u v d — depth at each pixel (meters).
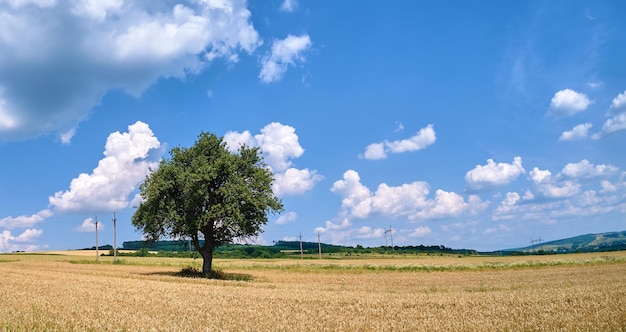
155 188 48.66
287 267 68.94
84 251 158.12
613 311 21.17
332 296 28.88
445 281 44.91
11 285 35.44
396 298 27.81
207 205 49.84
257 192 50.88
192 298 27.28
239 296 28.48
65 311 21.83
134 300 26.22
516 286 36.56
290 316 21.09
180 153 51.44
